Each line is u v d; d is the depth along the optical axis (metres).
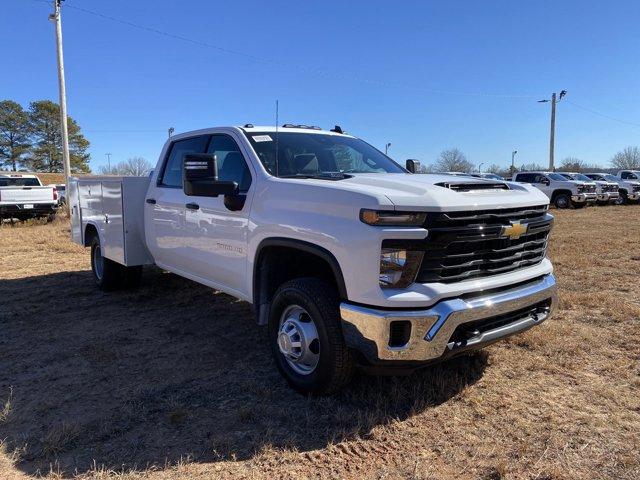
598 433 3.20
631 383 3.88
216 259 4.64
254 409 3.56
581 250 9.94
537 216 3.83
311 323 3.70
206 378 4.14
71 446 3.16
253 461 2.97
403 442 3.14
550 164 40.75
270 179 4.04
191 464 2.95
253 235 4.06
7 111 75.12
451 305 3.15
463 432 3.24
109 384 4.06
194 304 6.41
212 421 3.44
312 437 3.21
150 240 5.91
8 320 5.83
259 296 4.10
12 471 2.91
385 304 3.11
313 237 3.47
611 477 2.77
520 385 3.87
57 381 4.13
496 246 3.46
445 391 3.76
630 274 7.64
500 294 3.44
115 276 6.90
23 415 3.57
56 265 9.35
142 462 2.98
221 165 4.80
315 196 3.54
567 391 3.77
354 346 3.25
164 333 5.30
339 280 3.32
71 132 78.00
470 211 3.28
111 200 6.35
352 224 3.24
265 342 4.98
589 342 4.68
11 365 4.49
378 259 3.11
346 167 4.80
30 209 17.77
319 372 3.55
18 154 75.44
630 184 27.97
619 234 12.69
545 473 2.81
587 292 6.52
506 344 4.63
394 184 3.49
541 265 3.95
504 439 3.15
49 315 6.00
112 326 5.55
